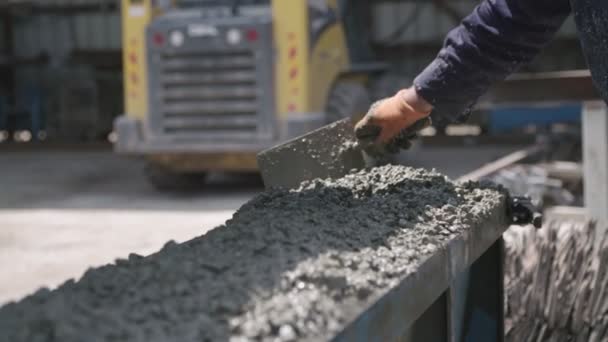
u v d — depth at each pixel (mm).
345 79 7617
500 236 1986
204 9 7109
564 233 2859
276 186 2090
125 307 1080
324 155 2123
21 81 15273
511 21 1776
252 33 6691
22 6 14797
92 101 14477
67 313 1024
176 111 6949
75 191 8133
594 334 2432
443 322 1611
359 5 8141
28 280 4320
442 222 1658
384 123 2041
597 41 1561
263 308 1089
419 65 14172
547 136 7750
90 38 15344
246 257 1309
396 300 1238
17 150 13336
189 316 1062
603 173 4457
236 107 6812
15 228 5883
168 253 1346
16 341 951
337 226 1561
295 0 6629
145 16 6992
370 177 2051
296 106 6680
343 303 1151
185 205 6840
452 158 10438
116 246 5160
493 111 12750
